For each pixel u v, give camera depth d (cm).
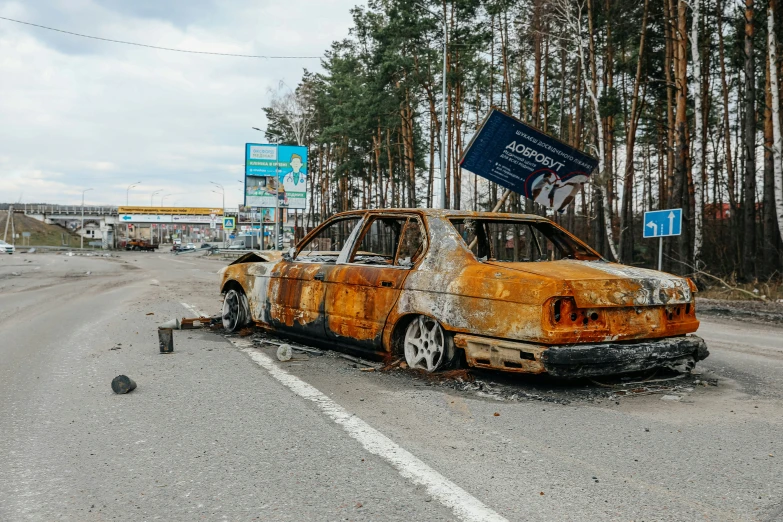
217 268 3541
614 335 470
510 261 541
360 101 4247
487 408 447
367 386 517
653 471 325
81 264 3931
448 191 3375
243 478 319
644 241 3828
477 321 492
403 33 3409
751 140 2066
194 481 316
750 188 2095
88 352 709
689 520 266
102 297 1547
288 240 8325
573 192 1200
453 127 4025
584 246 595
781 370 614
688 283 518
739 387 529
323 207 6619
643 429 399
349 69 4941
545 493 296
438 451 357
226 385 528
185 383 538
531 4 2980
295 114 5841
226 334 820
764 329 1012
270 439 382
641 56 2641
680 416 431
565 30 2914
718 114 3719
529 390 494
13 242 9850
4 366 632
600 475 319
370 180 5162
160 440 383
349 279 612
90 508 286
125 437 390
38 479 322
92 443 379
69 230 13500
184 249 9100
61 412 450
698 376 568
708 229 3070
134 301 1406
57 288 1906
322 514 275
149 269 3328
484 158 1195
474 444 369
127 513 280
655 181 4516
